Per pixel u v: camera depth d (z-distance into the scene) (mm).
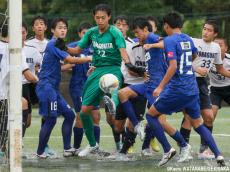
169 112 31422
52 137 49125
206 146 36000
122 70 38219
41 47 39906
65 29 35281
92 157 36250
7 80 31859
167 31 31469
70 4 116188
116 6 112188
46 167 31828
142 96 36375
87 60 34781
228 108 87500
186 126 37812
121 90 35406
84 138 48688
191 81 31125
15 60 26797
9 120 27031
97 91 35031
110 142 45500
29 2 119875
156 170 30359
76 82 38812
